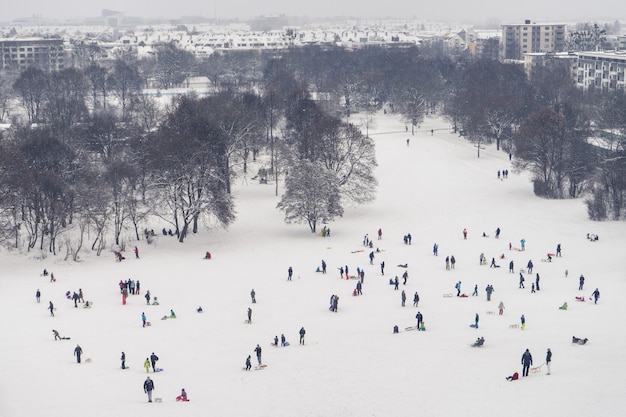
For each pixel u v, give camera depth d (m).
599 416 85.69
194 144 193.75
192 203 193.12
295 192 196.38
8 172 187.00
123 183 196.75
